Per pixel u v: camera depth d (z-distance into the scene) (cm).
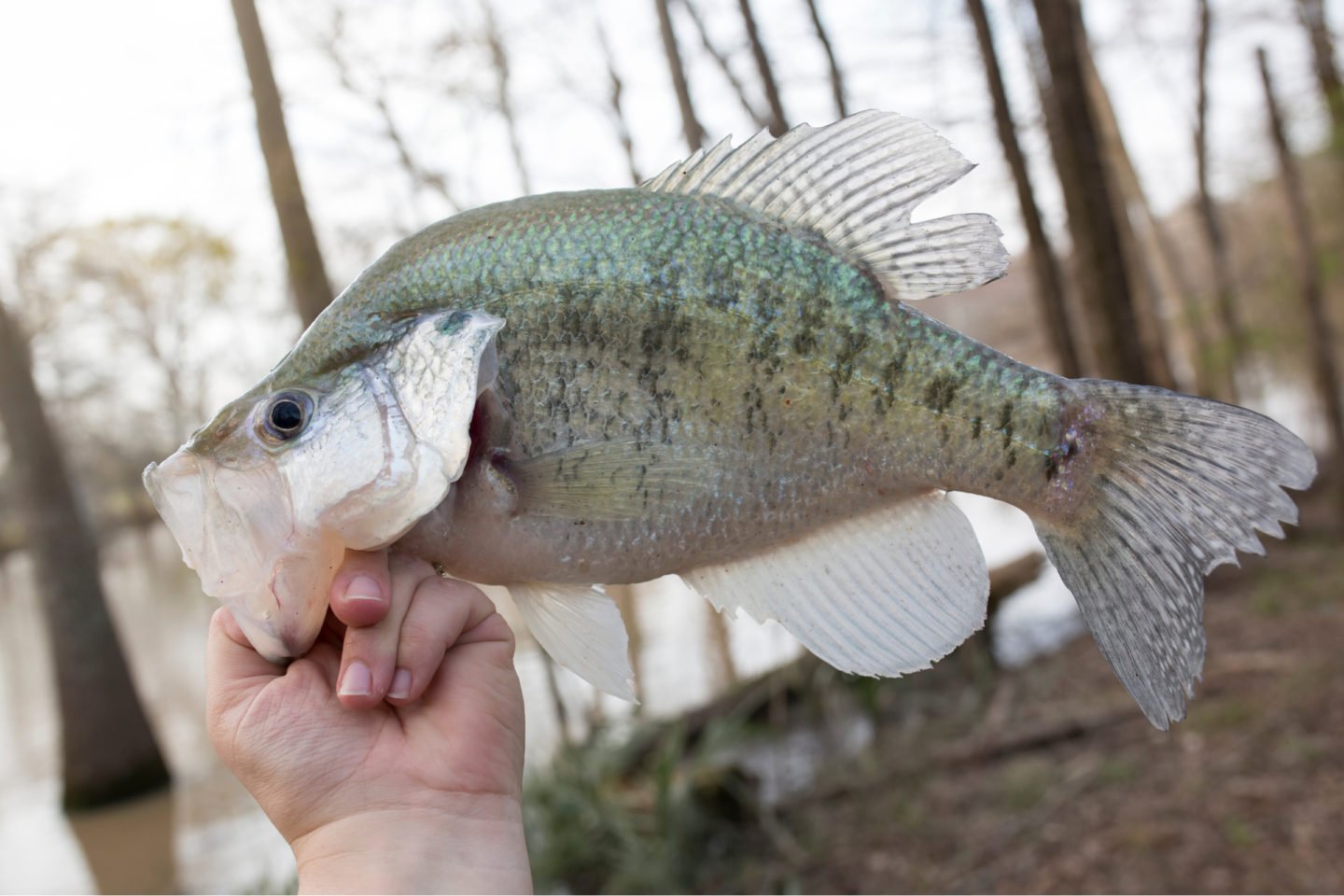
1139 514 31
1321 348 259
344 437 28
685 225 29
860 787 128
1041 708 148
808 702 156
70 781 206
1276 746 112
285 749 28
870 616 31
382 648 27
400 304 29
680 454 29
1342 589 175
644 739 142
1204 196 331
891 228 30
